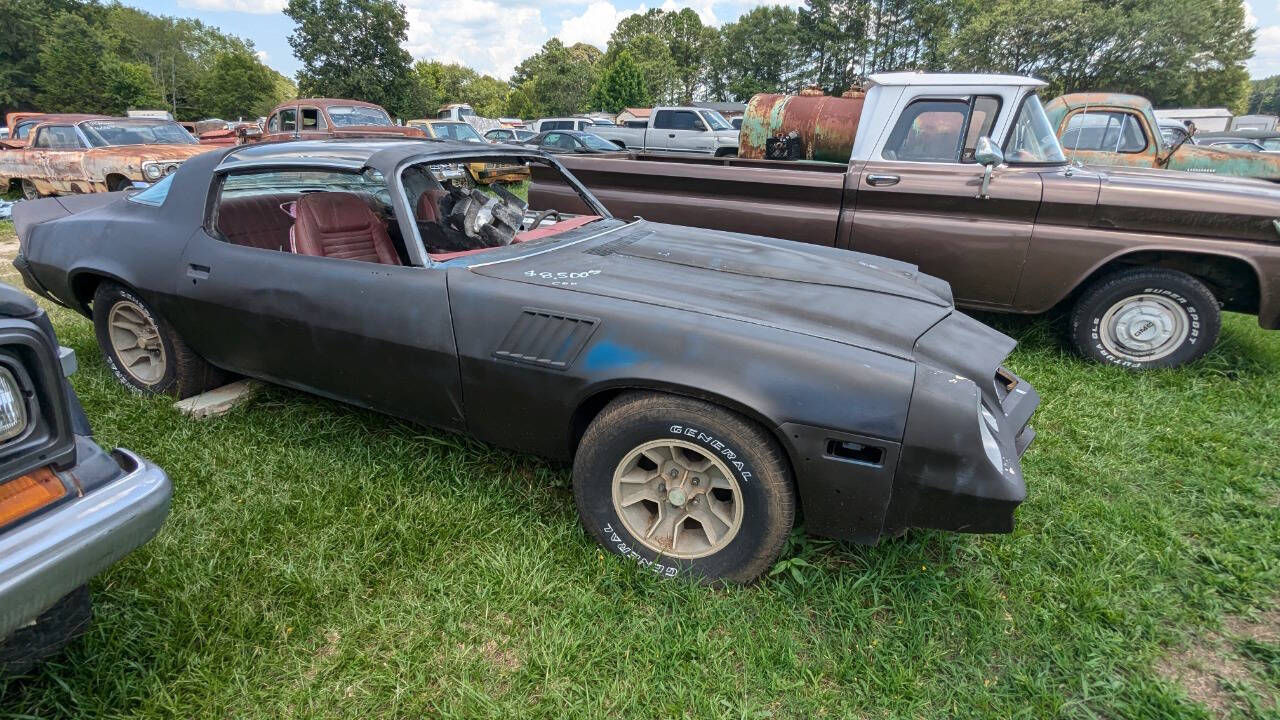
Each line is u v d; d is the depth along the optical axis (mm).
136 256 3240
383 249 3344
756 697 1950
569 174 3840
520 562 2416
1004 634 2158
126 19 76125
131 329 3535
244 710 1887
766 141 7992
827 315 2322
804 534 2541
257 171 3047
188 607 2156
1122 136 7328
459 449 3088
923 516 2074
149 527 1704
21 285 6234
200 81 66125
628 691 1947
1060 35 40094
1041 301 4375
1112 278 4250
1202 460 3232
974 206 4352
